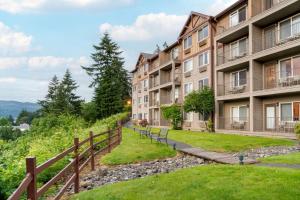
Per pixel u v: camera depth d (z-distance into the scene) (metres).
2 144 15.77
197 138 22.53
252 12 25.25
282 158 11.95
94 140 16.52
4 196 7.12
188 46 38.38
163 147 18.25
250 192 7.18
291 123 22.19
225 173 8.94
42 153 12.14
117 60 72.44
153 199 7.32
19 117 123.38
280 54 22.80
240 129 27.20
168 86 43.50
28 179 5.14
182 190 7.73
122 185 8.85
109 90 65.81
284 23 23.41
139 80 60.47
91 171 12.73
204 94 30.64
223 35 28.41
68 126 28.00
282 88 21.62
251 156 13.85
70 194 9.20
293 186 7.40
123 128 40.59
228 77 30.17
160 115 46.06
